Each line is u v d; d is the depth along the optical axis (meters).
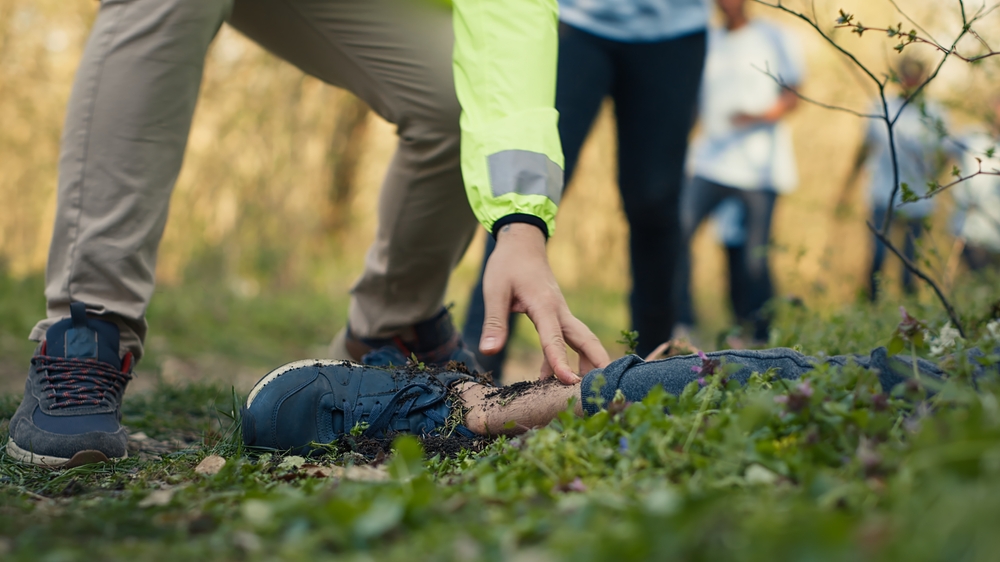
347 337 2.57
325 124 7.11
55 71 5.89
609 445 1.21
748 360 1.39
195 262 6.37
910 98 1.87
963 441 0.88
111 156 1.78
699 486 1.02
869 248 5.53
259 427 1.63
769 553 0.74
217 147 6.56
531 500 1.01
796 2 4.60
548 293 1.56
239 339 5.12
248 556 0.92
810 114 8.02
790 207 7.89
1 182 5.72
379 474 1.31
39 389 1.74
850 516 0.85
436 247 2.33
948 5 2.91
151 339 4.68
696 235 5.53
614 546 0.76
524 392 1.60
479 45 1.76
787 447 1.10
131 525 1.07
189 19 1.80
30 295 5.07
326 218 7.38
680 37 2.83
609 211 8.21
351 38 2.13
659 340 3.22
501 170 1.63
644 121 2.90
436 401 1.68
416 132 2.18
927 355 1.34
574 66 2.79
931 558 0.71
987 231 3.28
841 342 2.45
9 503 1.25
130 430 2.21
